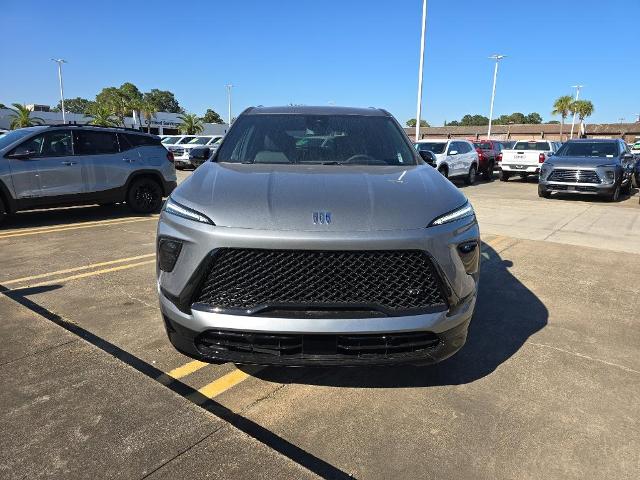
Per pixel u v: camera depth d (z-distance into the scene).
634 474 2.34
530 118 131.25
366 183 2.99
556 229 8.66
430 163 4.29
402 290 2.50
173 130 68.38
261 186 2.91
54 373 3.12
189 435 2.52
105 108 59.66
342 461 2.41
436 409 2.87
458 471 2.34
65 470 2.26
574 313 4.46
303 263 2.44
